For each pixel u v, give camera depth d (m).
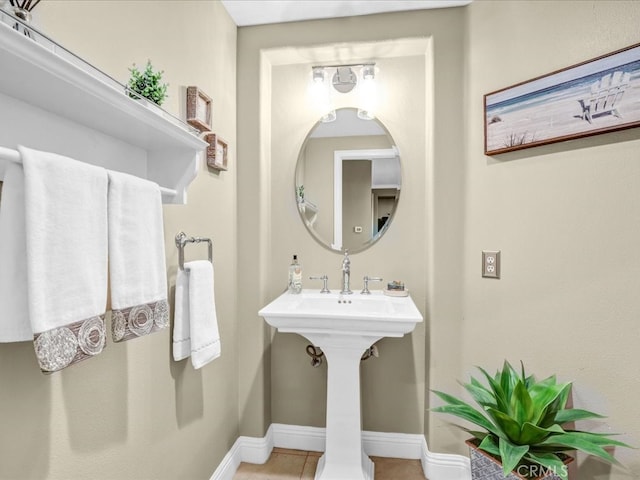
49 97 0.69
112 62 0.96
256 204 1.87
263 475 1.75
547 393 1.14
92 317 0.68
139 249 0.83
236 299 1.86
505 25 1.53
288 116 2.03
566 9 1.34
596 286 1.27
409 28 1.76
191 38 1.39
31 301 0.56
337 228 2.00
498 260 1.56
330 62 1.99
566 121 1.32
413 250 1.94
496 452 1.08
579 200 1.31
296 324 1.47
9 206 0.57
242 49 1.88
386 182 1.96
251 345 1.87
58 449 0.82
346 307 1.78
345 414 1.61
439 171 1.74
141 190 0.84
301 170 2.03
